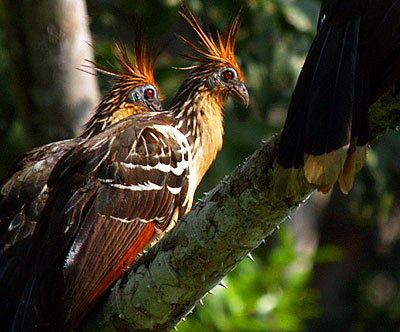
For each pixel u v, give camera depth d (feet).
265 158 22.41
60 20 40.68
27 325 24.57
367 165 54.44
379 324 69.41
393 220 75.56
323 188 21.08
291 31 50.06
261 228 23.03
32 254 25.93
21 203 28.73
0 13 47.14
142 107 33.68
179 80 47.98
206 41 33.68
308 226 75.97
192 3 48.21
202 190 49.65
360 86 21.94
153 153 27.78
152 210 27.37
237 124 51.65
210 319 40.37
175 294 24.22
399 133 55.93
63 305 24.54
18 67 41.27
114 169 26.89
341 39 22.59
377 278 76.95
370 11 22.85
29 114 41.75
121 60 35.65
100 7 49.90
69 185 26.48
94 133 32.89
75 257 25.07
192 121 31.50
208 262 23.65
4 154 49.70
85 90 41.50
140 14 47.88
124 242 26.32
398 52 22.18
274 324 42.11
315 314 44.45
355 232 75.66
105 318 25.16
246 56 49.60
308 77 22.43
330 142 21.24
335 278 74.49
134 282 24.62
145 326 24.82
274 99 51.16
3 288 26.68
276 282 42.70
